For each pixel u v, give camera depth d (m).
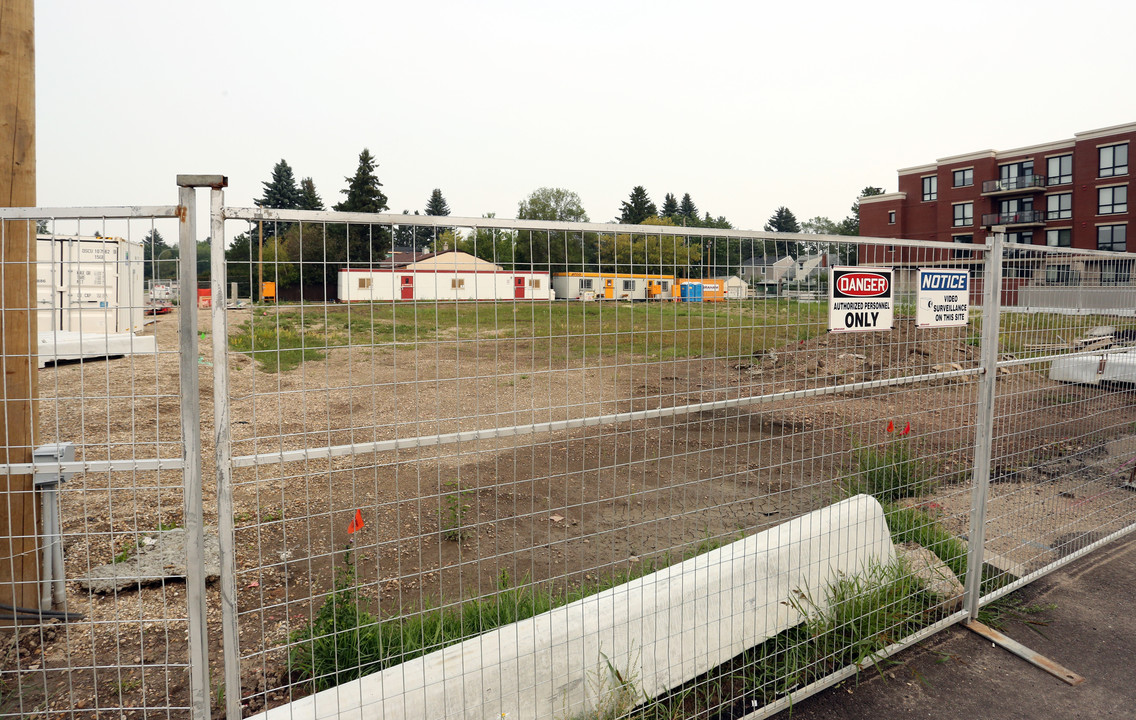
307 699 2.34
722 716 2.88
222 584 2.01
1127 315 4.78
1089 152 37.66
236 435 8.20
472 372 12.37
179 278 1.89
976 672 3.29
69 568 4.07
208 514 5.21
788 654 3.22
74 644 3.34
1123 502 5.57
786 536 3.47
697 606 3.03
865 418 8.56
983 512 3.66
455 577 4.16
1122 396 9.47
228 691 2.04
